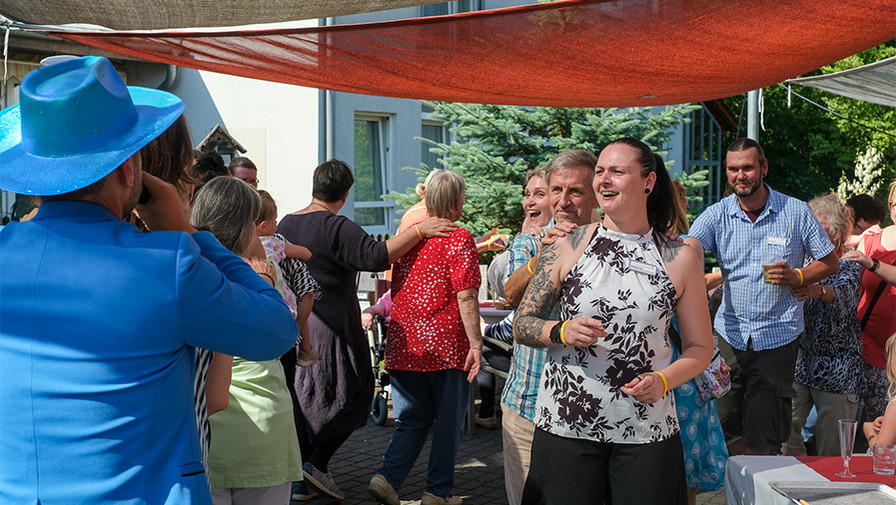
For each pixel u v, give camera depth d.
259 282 2.15
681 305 3.11
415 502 5.48
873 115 30.73
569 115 11.04
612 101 6.41
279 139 12.18
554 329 2.96
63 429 1.86
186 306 1.92
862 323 5.82
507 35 4.31
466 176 10.95
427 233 5.14
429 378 5.19
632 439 3.01
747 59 4.95
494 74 5.25
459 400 5.24
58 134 1.92
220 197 3.37
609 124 10.79
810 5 3.96
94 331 1.87
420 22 4.08
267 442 3.46
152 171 2.23
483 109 10.97
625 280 3.03
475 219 10.76
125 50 4.78
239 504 3.50
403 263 5.24
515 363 3.99
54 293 1.88
